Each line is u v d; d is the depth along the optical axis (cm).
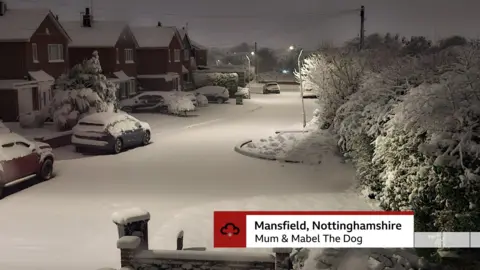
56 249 1070
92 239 1135
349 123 1623
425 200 998
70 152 2325
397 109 1141
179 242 965
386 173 1193
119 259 1012
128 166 1991
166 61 5166
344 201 1410
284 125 3294
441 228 946
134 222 893
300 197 1466
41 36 3344
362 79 1966
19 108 3059
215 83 6156
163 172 1869
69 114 2656
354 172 1745
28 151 1661
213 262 830
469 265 927
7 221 1270
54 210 1367
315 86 2642
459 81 985
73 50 4356
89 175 1827
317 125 2619
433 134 980
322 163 1931
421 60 1551
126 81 4591
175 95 4119
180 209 1364
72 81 2914
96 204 1427
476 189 901
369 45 2927
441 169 945
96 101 2759
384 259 743
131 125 2425
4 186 1516
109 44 4281
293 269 803
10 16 3322
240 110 4403
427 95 1006
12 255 1032
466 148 917
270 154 2138
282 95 6309
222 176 1791
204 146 2462
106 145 2248
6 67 3158
